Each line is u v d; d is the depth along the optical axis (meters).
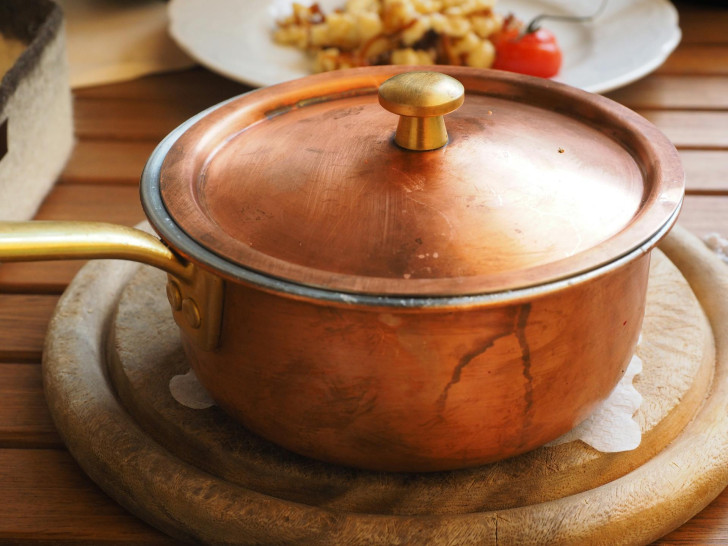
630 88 0.83
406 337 0.41
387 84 0.44
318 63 0.79
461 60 0.79
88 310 0.56
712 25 0.97
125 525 0.47
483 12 0.80
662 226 0.42
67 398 0.50
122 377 0.52
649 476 0.46
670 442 0.49
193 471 0.47
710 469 0.47
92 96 0.83
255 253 0.41
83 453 0.48
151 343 0.54
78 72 0.85
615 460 0.48
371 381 0.42
